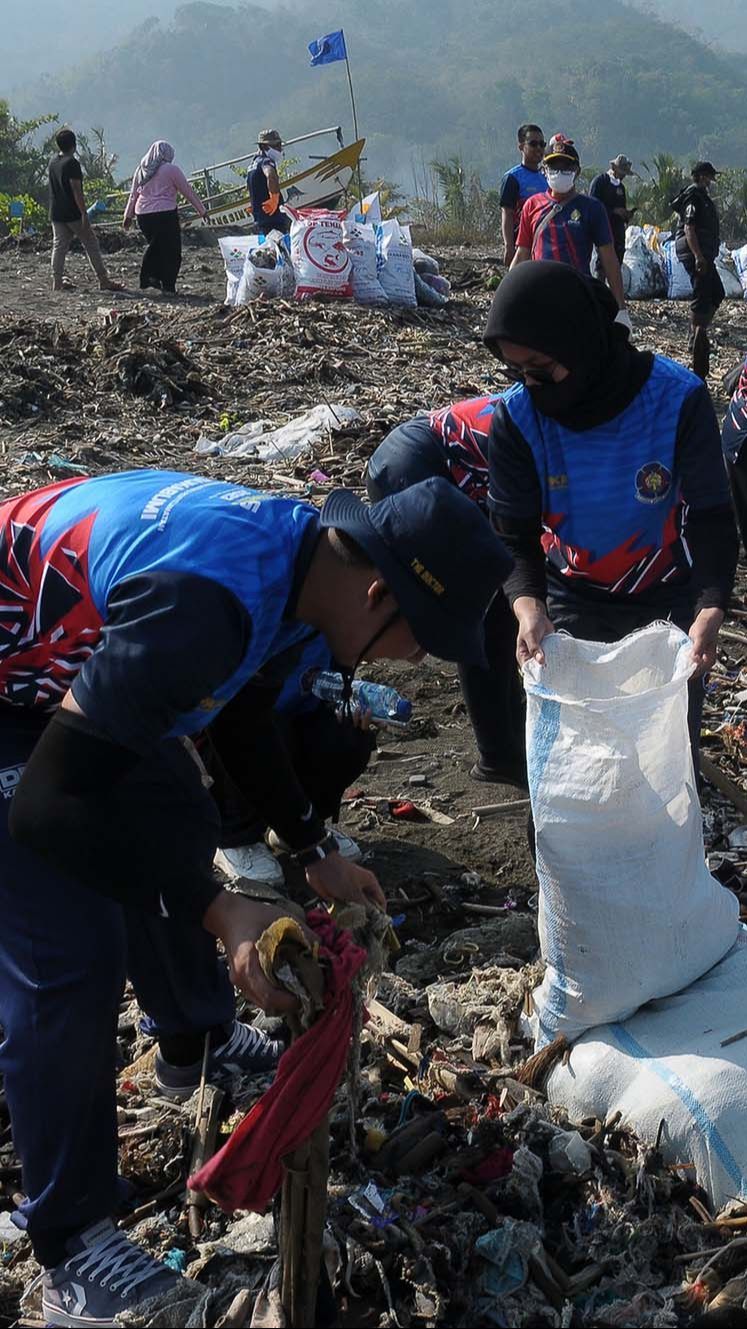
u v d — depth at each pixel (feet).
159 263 44.96
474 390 32.07
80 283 46.62
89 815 6.68
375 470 12.81
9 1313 8.32
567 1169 8.89
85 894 7.63
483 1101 9.59
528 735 9.65
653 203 91.56
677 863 9.35
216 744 8.57
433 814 14.14
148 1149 9.37
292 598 7.20
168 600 6.65
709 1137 8.70
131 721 6.55
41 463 25.62
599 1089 9.30
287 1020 7.14
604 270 28.89
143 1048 10.60
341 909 8.10
